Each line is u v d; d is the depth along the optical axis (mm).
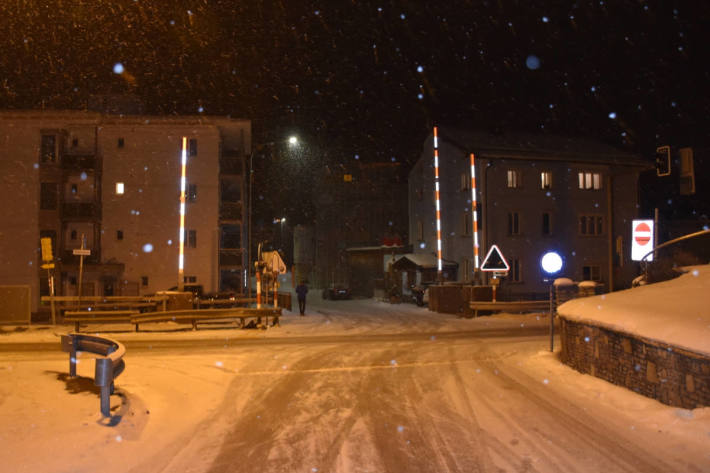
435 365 11164
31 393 7980
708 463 5098
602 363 8797
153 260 36125
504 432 6273
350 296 44031
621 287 37750
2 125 34875
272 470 5133
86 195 35781
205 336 17453
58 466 5062
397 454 5559
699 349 6113
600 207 37625
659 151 12117
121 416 6809
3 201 34562
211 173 36938
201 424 6797
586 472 4980
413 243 46562
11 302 21422
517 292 35219
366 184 53469
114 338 16891
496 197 35156
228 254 37281
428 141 42219
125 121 36375
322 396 8367
